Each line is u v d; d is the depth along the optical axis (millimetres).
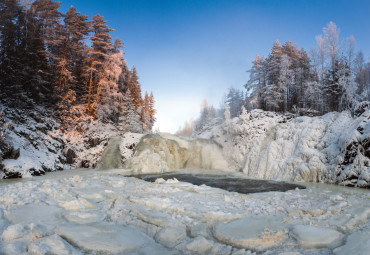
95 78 32562
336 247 4016
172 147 23781
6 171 14734
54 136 22328
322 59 32719
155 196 7898
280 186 11906
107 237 4449
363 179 11047
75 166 22750
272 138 19172
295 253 3760
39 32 28469
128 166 21375
